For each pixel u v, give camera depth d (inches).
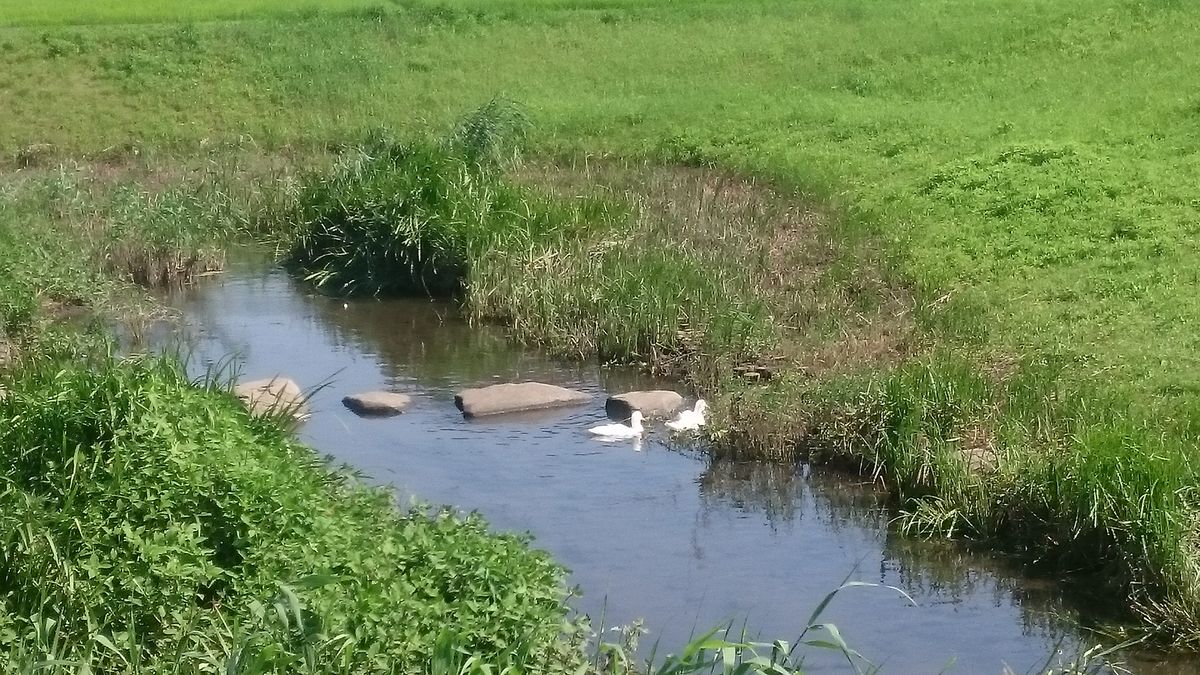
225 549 271.4
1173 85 858.1
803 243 605.6
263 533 269.6
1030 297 511.2
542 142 852.0
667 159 818.2
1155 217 592.7
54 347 446.6
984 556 338.6
